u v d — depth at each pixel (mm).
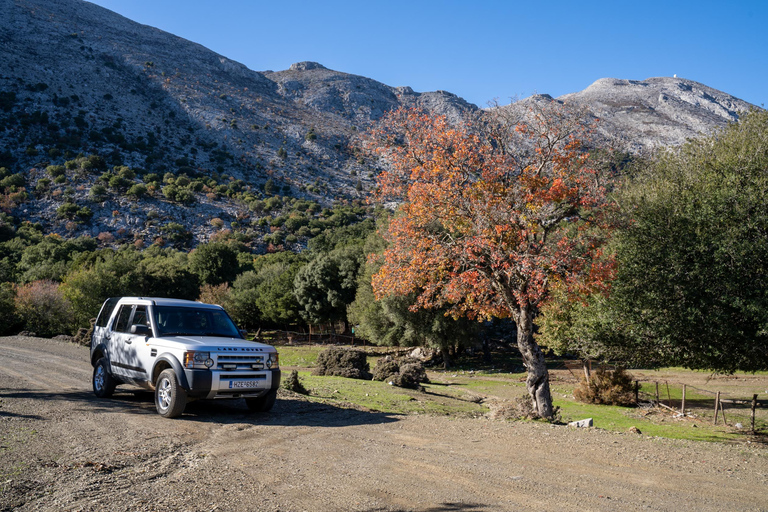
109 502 4539
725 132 15773
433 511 4496
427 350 45656
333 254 53375
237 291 65562
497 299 16281
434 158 15570
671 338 13430
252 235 141000
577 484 5465
